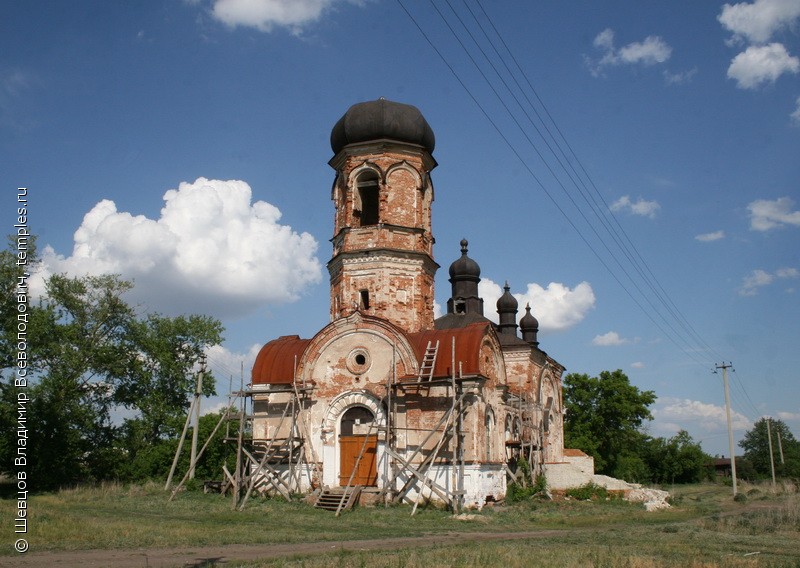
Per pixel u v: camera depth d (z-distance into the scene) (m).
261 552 22.41
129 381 58.22
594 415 82.00
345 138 44.34
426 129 45.00
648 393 82.62
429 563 19.47
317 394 41.69
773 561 21.20
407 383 39.50
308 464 41.00
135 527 26.72
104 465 54.06
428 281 44.59
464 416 39.22
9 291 46.44
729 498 60.50
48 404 47.91
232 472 53.09
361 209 44.88
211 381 62.62
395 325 40.91
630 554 21.94
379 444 39.97
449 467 38.34
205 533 26.50
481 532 30.06
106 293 56.00
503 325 59.94
